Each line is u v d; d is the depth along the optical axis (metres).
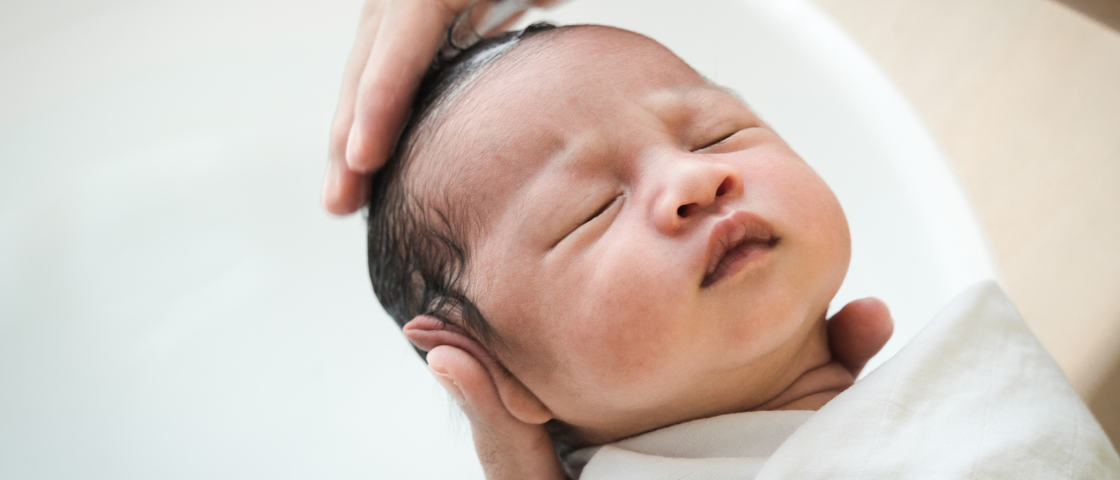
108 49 1.38
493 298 0.69
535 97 0.69
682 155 0.64
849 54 1.08
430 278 0.76
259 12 1.42
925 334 0.64
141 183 1.41
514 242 0.67
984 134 1.29
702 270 0.60
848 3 1.43
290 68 1.45
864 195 1.04
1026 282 1.21
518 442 0.75
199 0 1.39
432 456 1.21
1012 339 0.65
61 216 1.36
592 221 0.65
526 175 0.67
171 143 1.44
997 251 1.23
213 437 1.23
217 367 1.29
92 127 1.40
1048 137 1.25
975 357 0.62
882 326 0.77
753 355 0.63
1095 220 1.20
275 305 1.36
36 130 1.36
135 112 1.42
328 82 1.45
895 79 1.36
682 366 0.63
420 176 0.73
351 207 0.86
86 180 1.39
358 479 1.20
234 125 1.46
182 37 1.41
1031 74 1.28
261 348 1.31
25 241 1.32
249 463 1.21
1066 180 1.23
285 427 1.24
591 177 0.66
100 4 1.35
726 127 0.70
